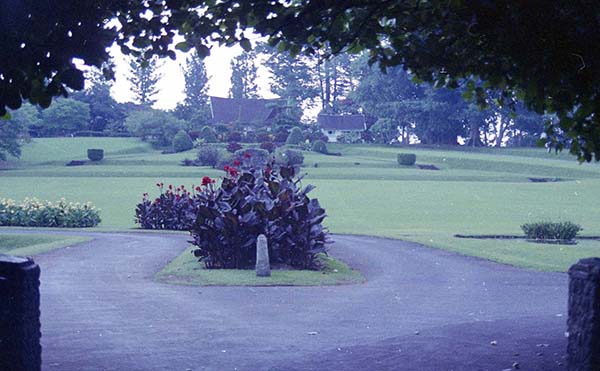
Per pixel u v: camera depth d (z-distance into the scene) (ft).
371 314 37.19
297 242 59.67
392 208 154.92
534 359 24.70
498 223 126.82
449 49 25.73
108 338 29.68
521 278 56.18
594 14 19.40
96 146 376.89
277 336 30.30
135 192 188.44
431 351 26.30
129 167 272.92
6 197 174.09
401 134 468.75
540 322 33.47
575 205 161.89
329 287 49.60
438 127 402.52
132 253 73.41
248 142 375.25
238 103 471.62
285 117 410.52
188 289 47.47
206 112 459.73
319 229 61.52
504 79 25.30
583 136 27.07
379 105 409.08
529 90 22.21
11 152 304.09
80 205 128.77
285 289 48.19
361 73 421.59
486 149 382.42
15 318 17.20
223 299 42.68
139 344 28.35
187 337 30.01
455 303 42.09
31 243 90.53
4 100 18.31
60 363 24.54
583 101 22.58
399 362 24.58
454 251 76.79
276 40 25.45
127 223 131.23
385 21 26.89
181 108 474.90
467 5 20.40
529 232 94.73
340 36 26.09
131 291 46.09
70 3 18.28
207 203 60.64
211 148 285.64
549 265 64.85
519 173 281.13
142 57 25.25
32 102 18.88
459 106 392.68
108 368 23.86
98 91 483.51
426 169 287.48
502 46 21.20
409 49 26.30
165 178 233.35
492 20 20.26
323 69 477.36
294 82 462.60
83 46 18.69
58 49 18.43
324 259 65.10
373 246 82.74
